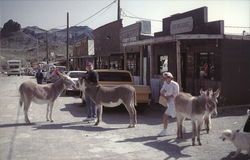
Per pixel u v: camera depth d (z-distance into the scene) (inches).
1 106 585.9
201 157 269.6
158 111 541.0
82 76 425.1
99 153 279.7
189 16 635.5
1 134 350.0
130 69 943.7
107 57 1203.9
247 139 255.4
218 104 543.8
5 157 265.0
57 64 2357.3
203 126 398.6
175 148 297.9
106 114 509.4
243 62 564.4
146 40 627.2
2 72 3011.8
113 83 543.8
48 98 427.8
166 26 739.4
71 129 381.1
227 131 267.7
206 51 583.2
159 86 629.9
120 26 1043.3
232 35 534.6
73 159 261.7
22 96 418.0
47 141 320.5
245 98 570.3
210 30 567.2
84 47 1732.3
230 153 281.4
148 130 380.5
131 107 402.9
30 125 403.9
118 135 351.9
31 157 265.6
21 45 5718.5
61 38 7455.7
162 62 738.8
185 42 605.0
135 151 287.0
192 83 637.9
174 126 404.2
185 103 317.7
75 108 569.6
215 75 557.6
